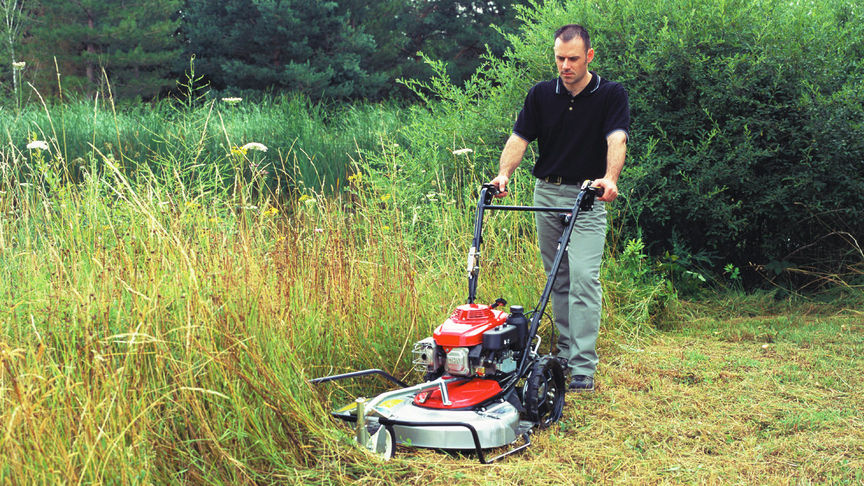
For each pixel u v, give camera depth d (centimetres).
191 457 297
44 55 1978
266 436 324
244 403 321
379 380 427
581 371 459
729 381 472
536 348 427
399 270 483
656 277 650
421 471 331
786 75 683
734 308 670
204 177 633
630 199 684
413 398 368
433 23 2523
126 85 2052
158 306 325
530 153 734
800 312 656
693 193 676
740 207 697
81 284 352
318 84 1988
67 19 2044
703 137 682
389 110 1464
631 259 631
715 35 697
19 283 358
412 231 583
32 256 388
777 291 714
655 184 680
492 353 371
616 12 735
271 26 1998
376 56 2273
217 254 374
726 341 575
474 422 343
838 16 783
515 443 368
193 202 408
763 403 429
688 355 529
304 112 1277
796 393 445
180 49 2114
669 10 720
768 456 359
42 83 1927
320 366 401
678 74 689
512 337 384
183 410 304
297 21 1988
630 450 366
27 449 259
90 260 370
